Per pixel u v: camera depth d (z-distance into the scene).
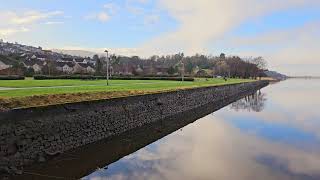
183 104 56.12
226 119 47.72
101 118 31.36
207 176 21.36
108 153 27.39
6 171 20.86
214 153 27.27
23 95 28.03
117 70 155.25
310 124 42.00
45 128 24.34
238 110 59.25
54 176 21.27
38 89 37.31
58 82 59.47
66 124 26.53
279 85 169.50
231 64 185.88
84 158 25.64
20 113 22.27
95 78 88.56
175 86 62.56
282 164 24.06
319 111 55.72
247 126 40.91
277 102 73.12
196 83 83.12
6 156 21.20
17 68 126.06
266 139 32.69
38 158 23.61
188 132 37.38
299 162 24.61
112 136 33.22
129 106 36.97
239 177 21.22
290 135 34.66
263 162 24.55
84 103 28.86
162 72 152.38
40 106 23.97
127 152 27.86
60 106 25.94
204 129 39.31
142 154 27.12
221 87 85.25
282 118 47.75
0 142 20.77
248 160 25.05
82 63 186.50
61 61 184.88
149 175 21.58
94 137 30.20
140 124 39.56
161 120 45.97
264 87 146.62
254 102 74.69
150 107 42.66
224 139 32.91
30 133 23.02
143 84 62.00
